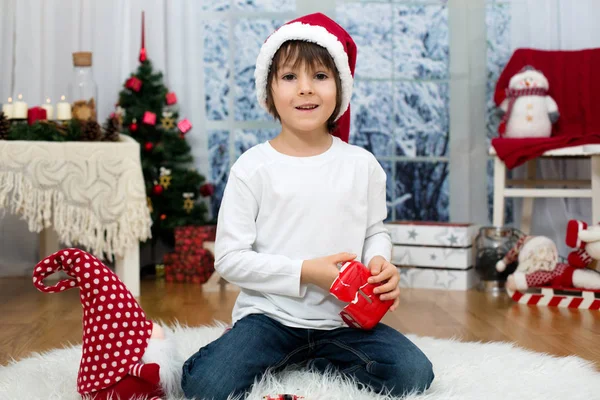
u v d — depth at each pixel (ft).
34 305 8.07
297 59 4.54
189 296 8.96
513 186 11.23
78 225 8.41
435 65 11.37
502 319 7.39
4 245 10.50
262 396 4.14
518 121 10.16
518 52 10.53
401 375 4.26
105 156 8.45
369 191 4.84
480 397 4.29
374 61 11.36
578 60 10.34
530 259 8.45
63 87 10.60
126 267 8.77
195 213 10.74
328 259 4.35
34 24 10.37
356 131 11.43
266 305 4.56
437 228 9.61
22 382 4.56
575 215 10.95
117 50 10.79
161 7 10.82
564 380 4.72
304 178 4.58
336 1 11.30
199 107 11.09
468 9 11.24
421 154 11.44
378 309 4.39
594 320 7.33
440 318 7.47
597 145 9.02
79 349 5.50
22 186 8.18
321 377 4.53
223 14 11.23
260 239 4.63
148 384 4.16
